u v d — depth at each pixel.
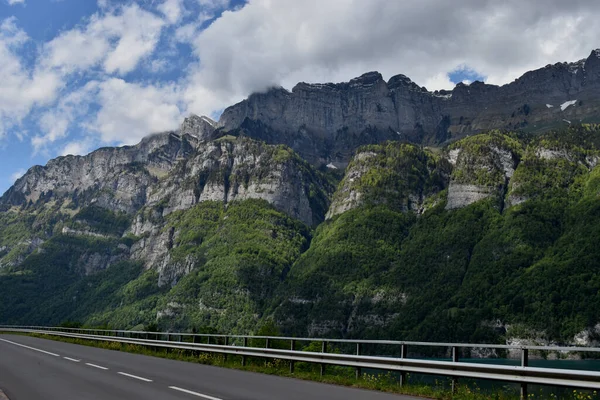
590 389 16.66
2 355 40.56
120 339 52.34
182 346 40.94
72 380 25.25
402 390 21.73
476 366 19.66
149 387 22.73
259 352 32.22
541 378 17.69
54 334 74.00
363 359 24.84
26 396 20.48
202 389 22.14
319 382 25.36
